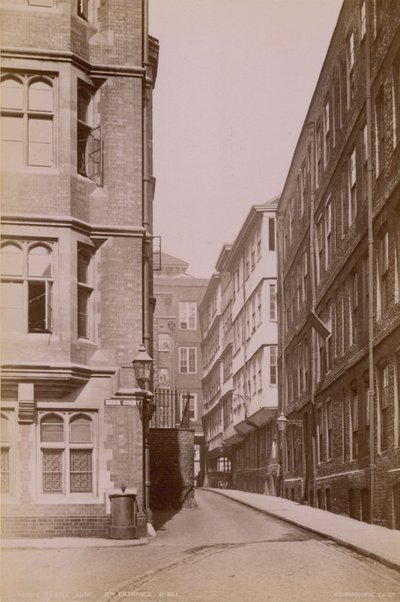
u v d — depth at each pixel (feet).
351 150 95.96
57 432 69.21
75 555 60.18
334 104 105.09
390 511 76.48
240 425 187.83
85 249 71.41
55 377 67.77
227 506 124.16
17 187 69.56
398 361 75.82
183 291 263.49
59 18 71.41
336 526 81.10
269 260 160.76
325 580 49.78
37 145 70.44
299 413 132.36
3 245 69.00
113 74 73.46
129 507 68.44
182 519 96.94
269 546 66.64
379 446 81.97
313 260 119.14
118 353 70.85
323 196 113.09
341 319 101.40
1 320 68.18
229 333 207.82
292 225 141.18
